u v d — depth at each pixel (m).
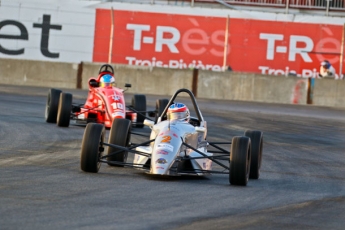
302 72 102.81
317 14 104.38
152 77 92.06
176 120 33.62
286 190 30.80
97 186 27.88
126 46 102.75
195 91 92.00
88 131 31.52
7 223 19.95
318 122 69.69
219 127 59.44
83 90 89.75
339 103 90.75
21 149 38.94
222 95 91.94
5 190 25.50
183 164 32.81
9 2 102.62
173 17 103.00
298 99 91.31
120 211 23.00
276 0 104.75
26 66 93.25
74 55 103.12
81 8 103.00
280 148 49.00
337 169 40.25
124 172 32.53
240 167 30.55
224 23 102.75
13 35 102.81
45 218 21.05
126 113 52.50
